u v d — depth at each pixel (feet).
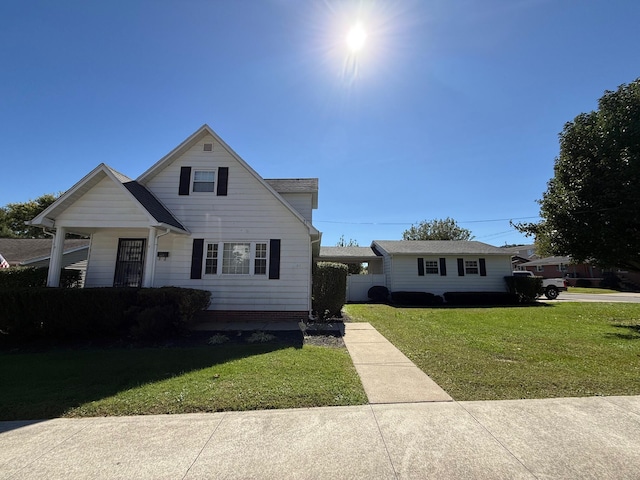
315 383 15.19
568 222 35.22
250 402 13.11
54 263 29.81
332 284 37.78
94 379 16.16
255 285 35.65
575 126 36.73
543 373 16.71
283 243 36.32
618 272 104.42
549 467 8.62
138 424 11.40
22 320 25.22
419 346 23.17
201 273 35.55
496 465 8.72
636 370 17.20
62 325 25.57
